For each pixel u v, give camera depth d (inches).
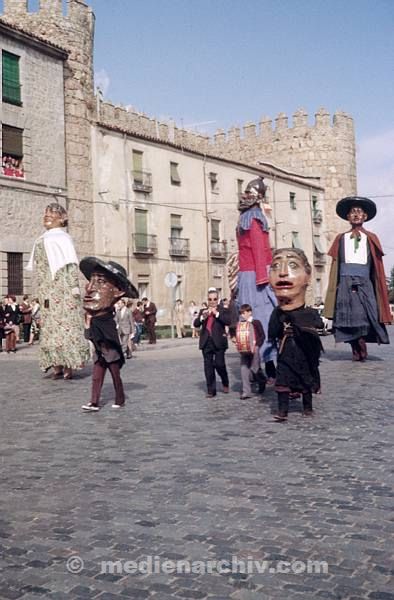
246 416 359.6
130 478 240.8
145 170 1535.4
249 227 452.1
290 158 2262.6
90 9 1412.4
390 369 556.1
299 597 144.8
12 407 418.3
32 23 1336.1
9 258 1189.1
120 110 1589.6
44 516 201.3
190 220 1675.7
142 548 173.8
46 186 1272.1
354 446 282.5
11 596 148.1
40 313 576.1
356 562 161.9
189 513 200.4
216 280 1752.0
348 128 2268.7
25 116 1234.0
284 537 179.0
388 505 204.1
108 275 394.0
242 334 415.2
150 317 1114.1
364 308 603.2
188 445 291.6
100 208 1408.7
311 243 2165.4
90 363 717.9
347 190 2257.6
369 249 610.2
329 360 643.5
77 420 362.3
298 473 241.9
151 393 461.4
